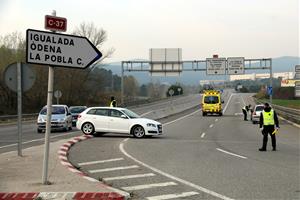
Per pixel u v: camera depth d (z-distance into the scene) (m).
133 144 21.28
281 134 28.61
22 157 15.23
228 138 25.48
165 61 61.03
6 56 65.19
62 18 9.90
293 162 14.98
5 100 65.19
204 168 13.59
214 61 60.56
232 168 13.59
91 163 14.72
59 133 29.34
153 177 11.97
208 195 9.59
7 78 14.93
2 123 44.19
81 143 21.61
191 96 143.38
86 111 26.33
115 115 25.70
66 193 9.29
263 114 18.83
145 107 87.69
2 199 8.89
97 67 82.88
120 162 14.97
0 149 19.53
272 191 9.97
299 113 38.09
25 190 9.65
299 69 45.53
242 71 60.09
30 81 15.10
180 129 33.56
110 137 25.44
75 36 9.98
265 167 13.80
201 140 24.00
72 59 9.93
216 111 57.50
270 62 60.59
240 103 99.75
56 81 73.19
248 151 18.53
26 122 47.53
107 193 9.33
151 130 25.20
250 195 9.55
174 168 13.60
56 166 13.17
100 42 82.12
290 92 106.69
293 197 9.32
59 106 32.06
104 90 92.31
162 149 19.12
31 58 9.49
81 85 78.31
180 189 10.29
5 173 11.86
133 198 9.36
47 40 9.67
